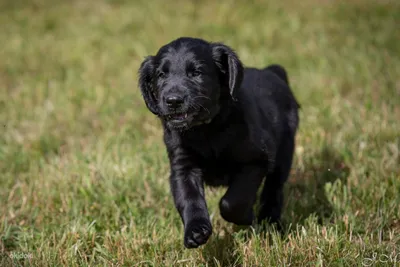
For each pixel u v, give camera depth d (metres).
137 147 10.34
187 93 6.47
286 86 8.72
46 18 21.75
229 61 6.83
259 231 7.41
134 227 7.57
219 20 19.84
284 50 16.44
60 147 11.00
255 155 6.79
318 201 8.42
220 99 6.86
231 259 7.00
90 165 9.55
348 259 6.59
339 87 13.15
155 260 6.92
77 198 8.78
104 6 23.19
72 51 17.72
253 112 7.09
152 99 7.14
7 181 9.55
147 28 19.58
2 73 16.03
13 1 24.52
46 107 13.18
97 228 7.93
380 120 10.81
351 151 9.77
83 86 14.45
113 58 16.78
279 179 8.17
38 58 17.20
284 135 8.30
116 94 13.74
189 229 6.11
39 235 7.68
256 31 18.36
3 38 19.39
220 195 8.46
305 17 19.92
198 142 6.68
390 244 6.91
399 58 14.80
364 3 21.14
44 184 9.18
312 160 9.73
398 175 8.91
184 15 20.86
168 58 6.83
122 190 8.77
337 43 16.73
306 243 6.92
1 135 11.70
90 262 6.98
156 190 8.80
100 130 11.76
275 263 6.62
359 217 7.80
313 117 11.47
